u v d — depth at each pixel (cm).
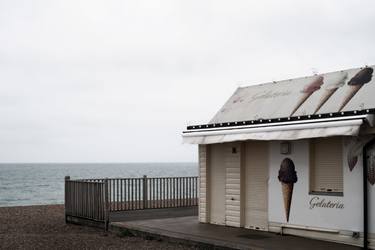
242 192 1373
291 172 1244
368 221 1072
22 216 1917
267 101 1423
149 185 1734
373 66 1257
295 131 1105
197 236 1215
